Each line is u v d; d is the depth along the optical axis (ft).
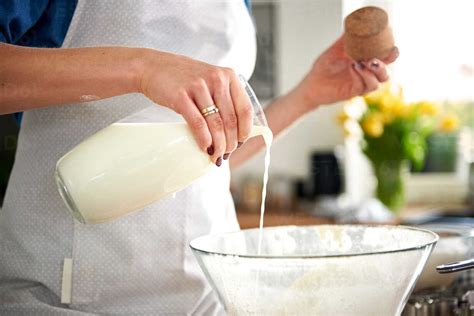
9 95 3.68
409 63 15.90
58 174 3.63
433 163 15.72
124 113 4.40
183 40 4.58
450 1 15.69
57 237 4.42
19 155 4.65
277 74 16.84
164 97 3.42
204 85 3.35
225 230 4.80
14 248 4.51
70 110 4.40
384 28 4.89
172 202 4.47
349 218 12.63
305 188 16.10
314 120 16.76
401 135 12.67
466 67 15.69
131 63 3.54
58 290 4.42
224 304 3.34
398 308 3.34
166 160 3.51
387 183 12.84
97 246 4.40
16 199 4.55
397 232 3.74
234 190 16.35
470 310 4.10
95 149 3.58
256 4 16.71
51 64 3.61
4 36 4.14
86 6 4.39
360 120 12.88
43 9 4.28
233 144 3.44
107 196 3.55
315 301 3.10
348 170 16.33
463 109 15.84
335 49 5.32
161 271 4.47
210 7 4.65
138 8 4.41
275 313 3.15
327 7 16.31
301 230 4.03
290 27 16.67
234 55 4.81
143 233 4.42
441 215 13.12
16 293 4.50
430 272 4.41
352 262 3.03
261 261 3.05
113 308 4.46
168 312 4.53
